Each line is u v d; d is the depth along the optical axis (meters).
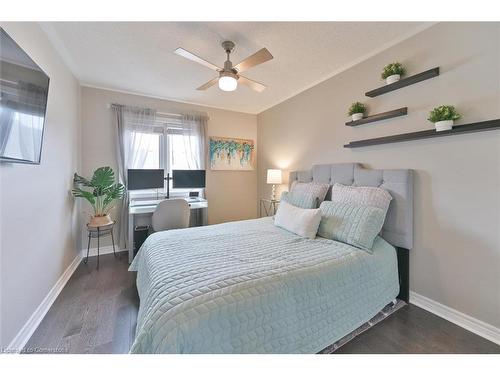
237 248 1.73
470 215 1.63
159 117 3.61
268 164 4.13
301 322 1.25
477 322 1.60
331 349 1.43
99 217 2.86
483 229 1.58
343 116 2.64
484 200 1.57
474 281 1.62
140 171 3.35
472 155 1.62
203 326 0.97
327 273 1.42
